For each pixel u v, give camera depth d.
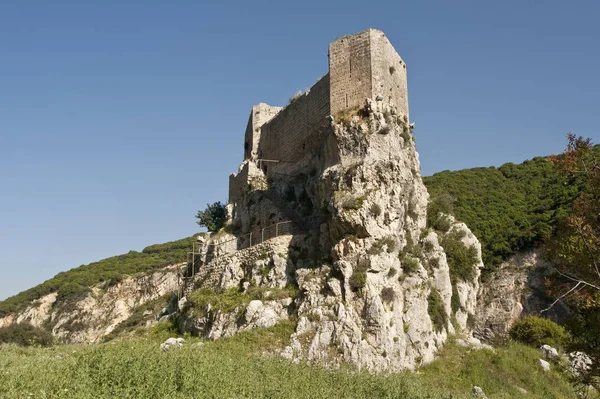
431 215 40.25
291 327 28.38
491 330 45.22
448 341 32.56
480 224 54.47
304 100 41.66
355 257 29.83
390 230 30.89
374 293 28.45
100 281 86.50
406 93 38.12
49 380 14.55
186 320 35.78
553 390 28.52
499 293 47.78
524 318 41.59
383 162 32.16
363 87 34.94
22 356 21.33
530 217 53.66
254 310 30.03
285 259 34.09
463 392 25.69
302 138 41.38
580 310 18.36
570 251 18.39
